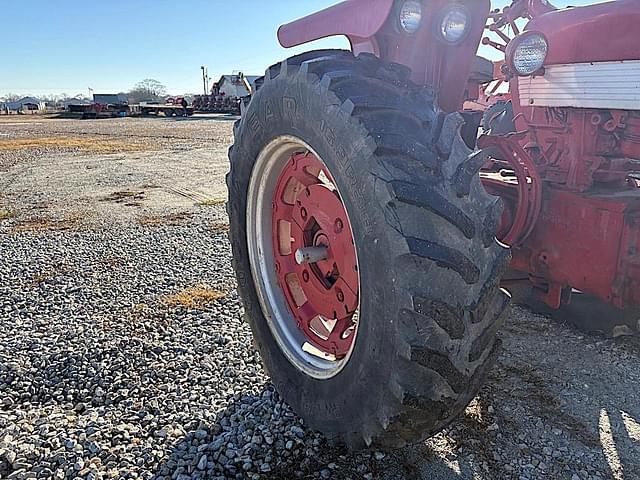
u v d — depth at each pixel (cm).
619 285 265
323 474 225
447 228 178
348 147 190
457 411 192
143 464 235
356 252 195
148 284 472
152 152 1642
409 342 176
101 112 4512
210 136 2258
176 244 606
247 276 276
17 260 548
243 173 266
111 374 314
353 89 198
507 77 339
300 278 248
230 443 246
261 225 268
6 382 307
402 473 226
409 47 242
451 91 253
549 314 370
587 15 275
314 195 235
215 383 302
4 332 374
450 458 235
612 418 264
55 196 913
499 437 249
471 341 183
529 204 293
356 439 206
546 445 244
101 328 379
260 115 244
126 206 827
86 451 243
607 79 267
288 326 258
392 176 179
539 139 314
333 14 255
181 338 361
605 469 229
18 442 247
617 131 274
